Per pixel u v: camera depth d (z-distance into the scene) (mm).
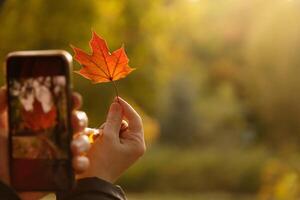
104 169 1733
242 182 21328
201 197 20797
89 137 1766
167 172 22375
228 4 17250
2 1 3873
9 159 1509
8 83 1499
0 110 1610
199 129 27141
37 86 1492
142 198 20844
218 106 26375
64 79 1485
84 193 1648
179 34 18828
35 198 1707
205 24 18641
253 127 14141
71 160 1489
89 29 6152
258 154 21484
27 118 1499
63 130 1488
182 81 28453
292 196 7836
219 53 20703
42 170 1498
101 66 1812
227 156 22484
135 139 1785
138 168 22438
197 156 23734
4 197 1516
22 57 1490
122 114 1788
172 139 27469
